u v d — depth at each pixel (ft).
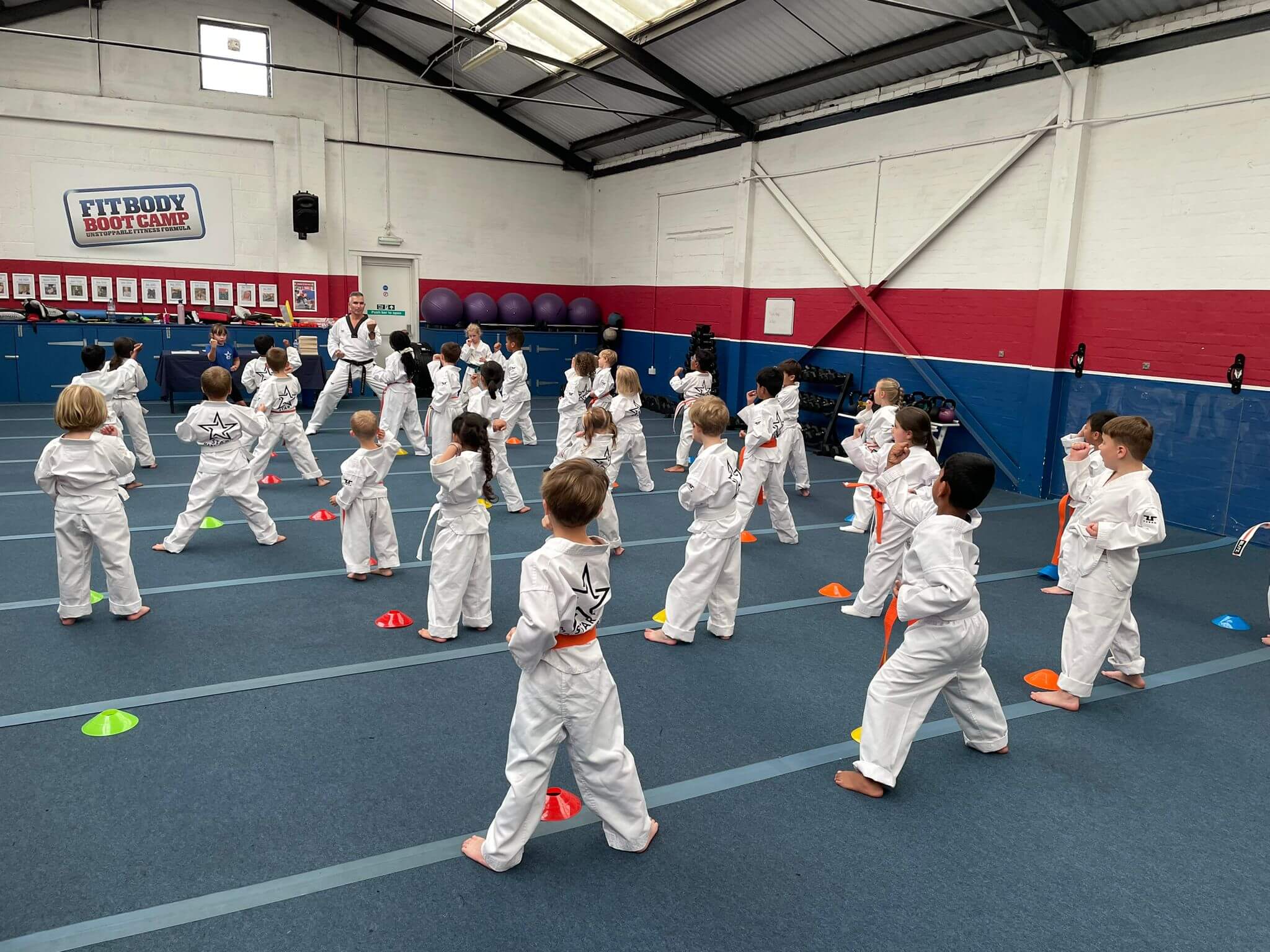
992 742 12.30
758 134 41.73
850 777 11.41
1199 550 24.16
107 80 42.37
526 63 44.04
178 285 45.42
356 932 8.36
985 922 8.86
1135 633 14.70
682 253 48.06
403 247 51.08
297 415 27.86
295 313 48.03
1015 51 29.63
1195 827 10.78
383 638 15.83
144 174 43.75
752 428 22.17
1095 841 10.42
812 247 39.37
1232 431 25.05
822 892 9.25
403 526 23.59
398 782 11.09
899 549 17.38
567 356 54.85
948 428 33.06
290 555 20.66
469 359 39.60
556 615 8.48
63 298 43.21
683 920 8.71
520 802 9.09
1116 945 8.61
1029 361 30.27
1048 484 30.32
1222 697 14.73
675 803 10.89
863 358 37.50
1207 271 25.09
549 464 33.09
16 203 41.65
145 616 16.39
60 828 9.82
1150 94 25.93
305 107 47.06
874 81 34.91
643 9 34.27
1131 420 13.82
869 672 15.17
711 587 15.87
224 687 13.56
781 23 32.68
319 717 12.73
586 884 9.22
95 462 15.21
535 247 55.26
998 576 21.18
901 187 34.58
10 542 20.51
